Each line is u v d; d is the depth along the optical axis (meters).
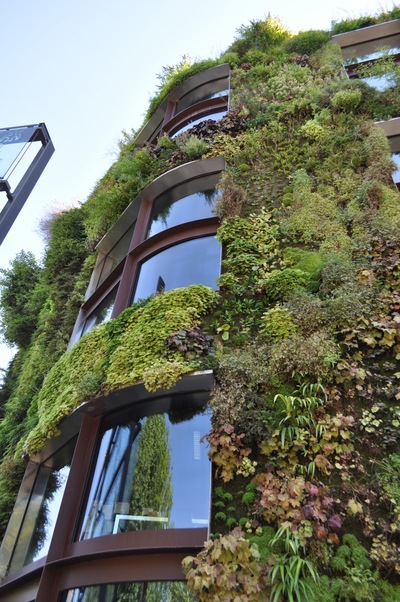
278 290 7.47
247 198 9.95
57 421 7.43
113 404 7.23
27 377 12.51
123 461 6.59
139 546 5.45
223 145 11.65
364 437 5.39
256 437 5.59
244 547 4.45
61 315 13.43
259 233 8.88
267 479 5.16
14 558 7.43
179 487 5.87
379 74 12.95
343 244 7.90
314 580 4.24
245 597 4.13
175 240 9.62
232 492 5.36
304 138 11.12
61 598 5.72
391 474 4.93
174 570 5.09
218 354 6.77
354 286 6.79
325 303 6.78
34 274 17.39
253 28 18.52
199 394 6.68
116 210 12.98
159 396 6.92
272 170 10.62
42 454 8.38
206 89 16.95
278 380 6.07
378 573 4.29
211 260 8.86
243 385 6.11
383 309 6.46
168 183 11.59
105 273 12.48
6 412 12.35
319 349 6.02
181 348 6.82
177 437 6.38
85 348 8.38
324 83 13.41
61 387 8.24
